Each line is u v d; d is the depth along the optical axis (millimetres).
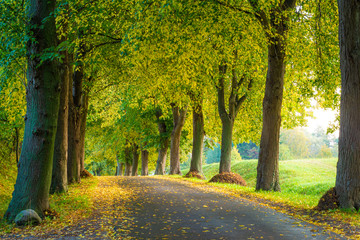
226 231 7492
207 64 17750
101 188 16859
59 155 14359
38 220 8320
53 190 14055
